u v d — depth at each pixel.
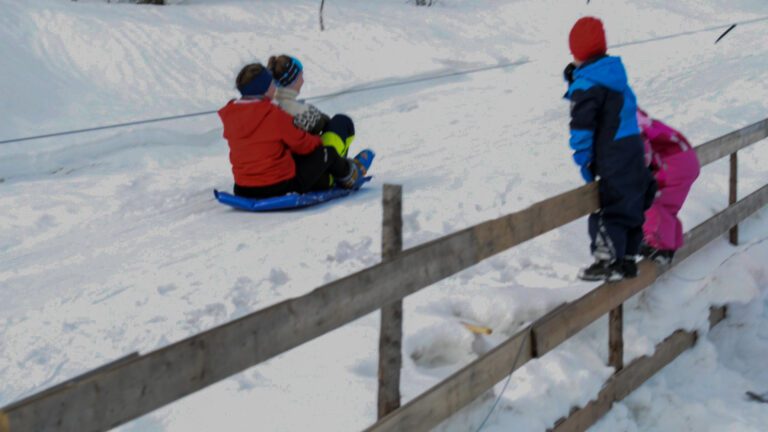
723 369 5.09
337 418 3.52
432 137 9.12
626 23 15.48
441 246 3.30
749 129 5.73
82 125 9.98
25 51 11.22
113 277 5.21
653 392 4.66
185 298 4.77
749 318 5.59
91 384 2.18
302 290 4.82
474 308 4.57
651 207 4.55
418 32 14.24
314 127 6.76
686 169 4.54
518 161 7.36
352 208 6.30
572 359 4.26
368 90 11.84
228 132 6.54
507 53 13.74
